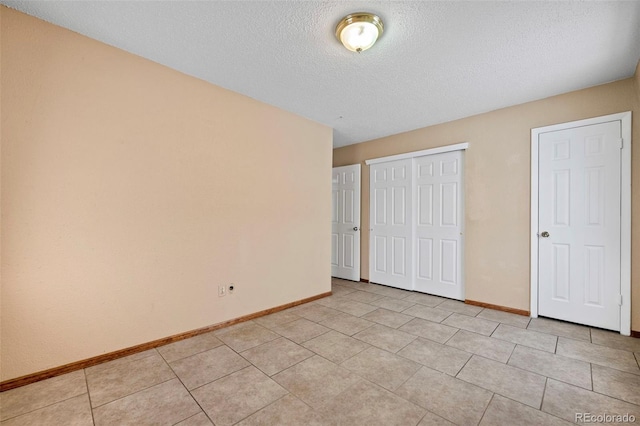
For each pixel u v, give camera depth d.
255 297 2.98
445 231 3.69
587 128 2.70
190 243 2.49
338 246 4.95
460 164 3.57
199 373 1.92
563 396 1.68
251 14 1.74
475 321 2.87
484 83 2.60
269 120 3.11
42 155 1.81
